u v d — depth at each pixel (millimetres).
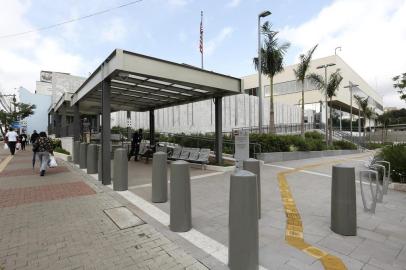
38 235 4230
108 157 7949
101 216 5098
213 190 7270
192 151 11945
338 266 3277
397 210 5578
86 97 11695
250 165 4949
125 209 5504
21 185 7863
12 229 4477
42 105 38062
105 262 3396
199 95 11805
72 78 32125
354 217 4207
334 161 15281
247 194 3080
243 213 3080
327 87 25500
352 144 28672
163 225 4629
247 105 28188
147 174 9664
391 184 7809
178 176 4340
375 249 3744
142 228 4504
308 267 3254
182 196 4332
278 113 35312
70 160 13930
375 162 9281
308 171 10820
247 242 3066
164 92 11219
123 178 7086
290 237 4148
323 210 5535
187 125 22812
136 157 13648
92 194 6742
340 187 4250
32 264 3357
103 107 8086
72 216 5105
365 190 7520
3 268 3264
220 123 11461
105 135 7984
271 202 6164
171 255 3572
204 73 9422
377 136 52594
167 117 24656
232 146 15133
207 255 3568
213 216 5137
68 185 7812
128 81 9422
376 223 4777
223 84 9977
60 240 4047
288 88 49281
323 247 3799
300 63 21156
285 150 15766
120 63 7238
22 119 35625
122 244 3902
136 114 27531
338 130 47500
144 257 3523
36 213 5285
